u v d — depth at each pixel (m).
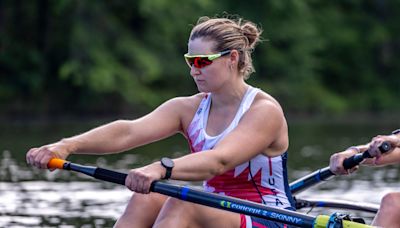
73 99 109.62
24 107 106.62
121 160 55.19
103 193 38.19
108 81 107.88
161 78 119.12
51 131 77.25
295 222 17.53
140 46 114.69
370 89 152.75
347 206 23.48
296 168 51.47
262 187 19.41
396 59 157.00
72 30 108.12
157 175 17.44
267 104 19.02
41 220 30.44
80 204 34.72
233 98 19.25
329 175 22.09
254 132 18.64
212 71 18.86
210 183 19.64
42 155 18.86
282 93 136.00
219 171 18.17
